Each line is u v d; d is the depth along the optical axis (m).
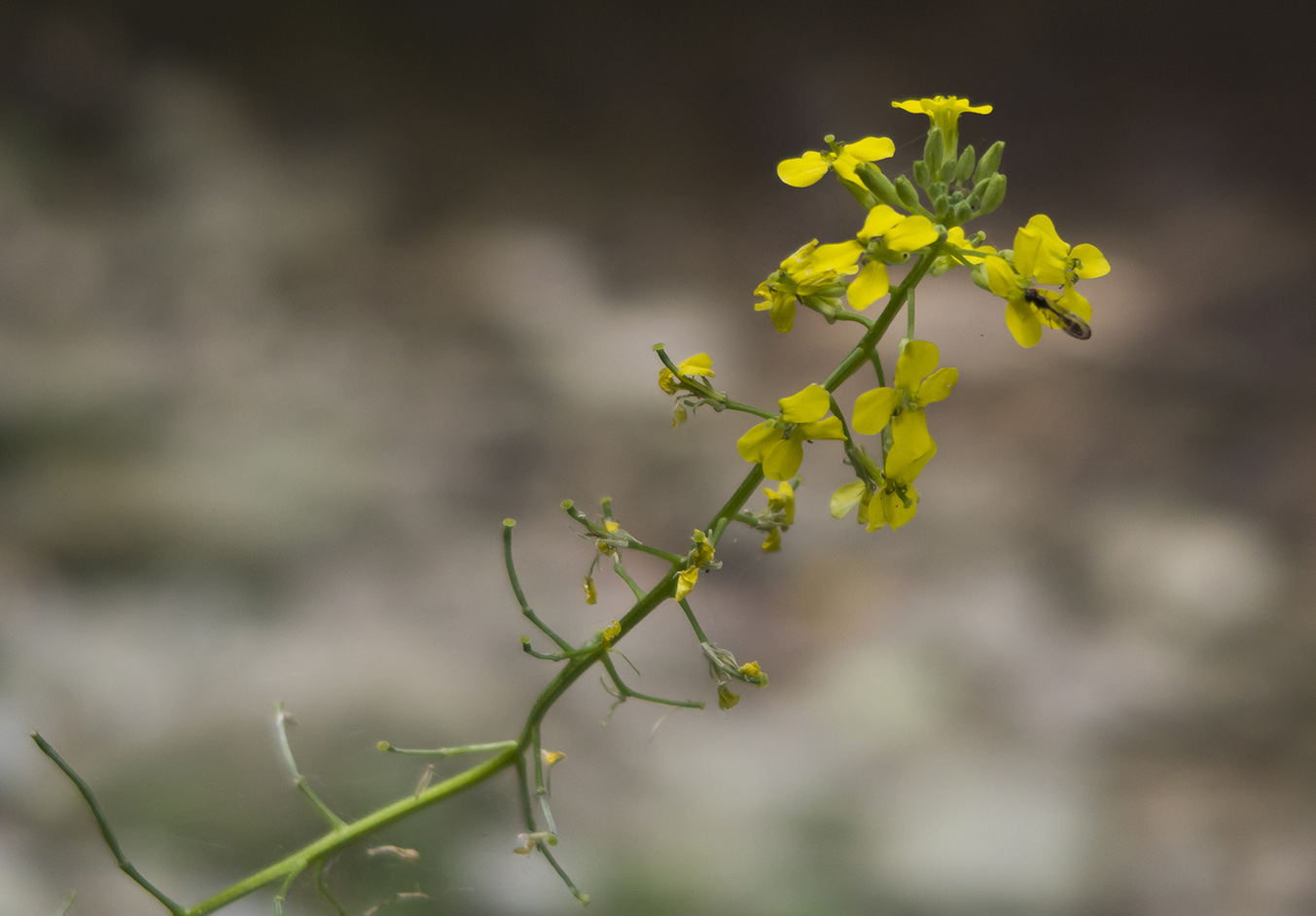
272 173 2.67
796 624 1.38
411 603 1.36
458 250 2.47
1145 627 1.44
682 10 3.32
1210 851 1.08
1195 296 2.45
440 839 0.80
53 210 2.36
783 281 0.65
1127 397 2.02
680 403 0.65
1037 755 1.20
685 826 1.06
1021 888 1.03
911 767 1.16
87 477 1.51
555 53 3.26
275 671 1.17
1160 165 3.04
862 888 1.01
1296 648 1.39
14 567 1.31
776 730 1.20
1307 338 2.24
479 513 1.60
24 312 2.02
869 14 3.39
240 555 1.41
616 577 1.44
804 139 3.14
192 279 2.22
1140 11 3.38
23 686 1.10
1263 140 3.09
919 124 3.19
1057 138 3.18
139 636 1.22
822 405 0.65
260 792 0.94
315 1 3.13
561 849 1.00
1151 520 1.66
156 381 1.83
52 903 0.83
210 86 2.88
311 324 2.14
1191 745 1.24
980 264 0.65
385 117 3.00
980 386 2.02
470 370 2.01
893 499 0.65
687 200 2.87
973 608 1.43
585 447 1.79
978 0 3.42
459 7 3.24
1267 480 1.78
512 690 1.22
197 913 0.67
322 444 1.70
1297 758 1.21
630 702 1.21
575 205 2.79
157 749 1.01
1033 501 1.70
